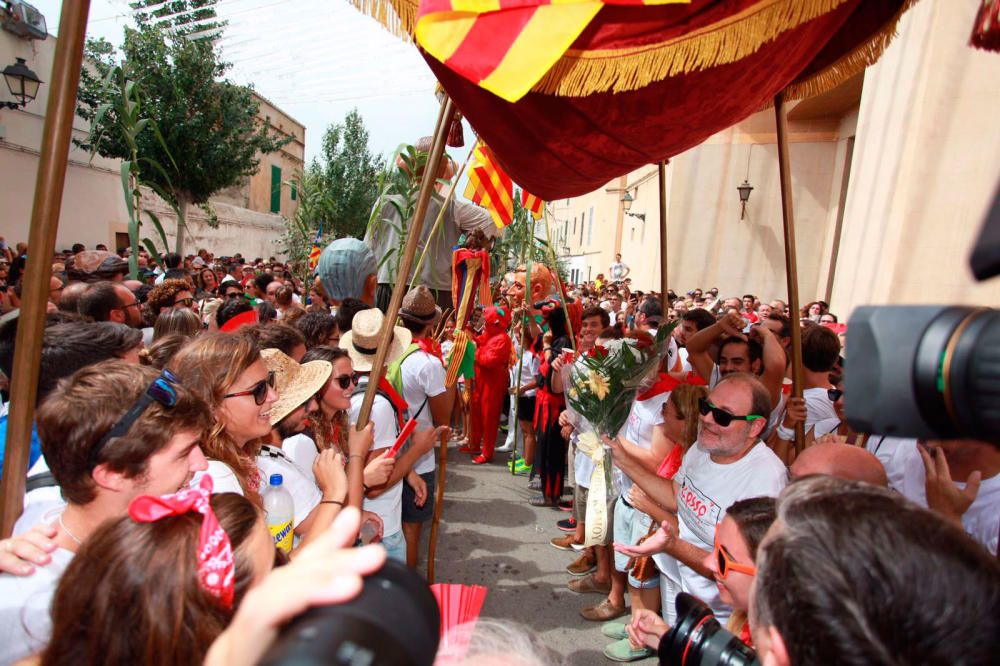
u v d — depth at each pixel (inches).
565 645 126.7
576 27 61.4
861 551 27.5
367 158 902.4
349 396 103.2
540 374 205.2
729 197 582.2
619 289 581.9
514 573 156.2
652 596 121.1
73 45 55.6
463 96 81.1
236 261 642.2
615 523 129.5
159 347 91.4
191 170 477.7
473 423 257.9
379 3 74.8
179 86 437.7
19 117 495.8
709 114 80.5
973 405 21.8
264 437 88.1
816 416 130.2
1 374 96.8
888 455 96.5
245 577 42.4
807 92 104.2
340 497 81.7
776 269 568.4
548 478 201.2
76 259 185.8
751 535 60.3
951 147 248.2
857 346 25.3
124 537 37.2
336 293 189.0
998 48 66.7
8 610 48.5
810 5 63.2
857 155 341.1
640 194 860.6
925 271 253.4
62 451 50.3
